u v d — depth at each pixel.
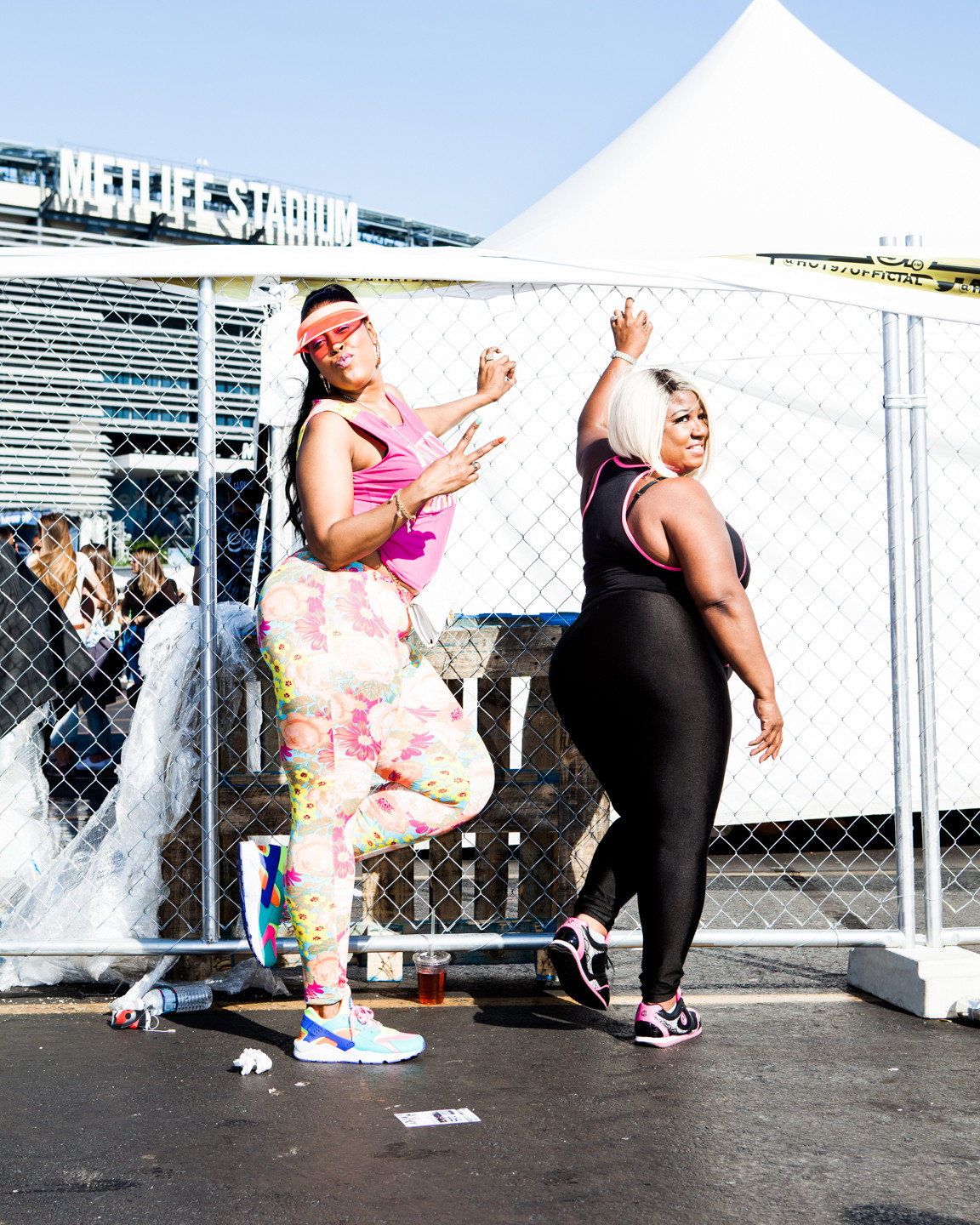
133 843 3.38
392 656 2.64
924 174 4.70
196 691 3.41
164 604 6.90
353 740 2.61
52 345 4.53
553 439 5.40
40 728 3.86
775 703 2.68
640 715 2.70
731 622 2.65
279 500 4.92
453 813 2.85
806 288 3.29
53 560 4.84
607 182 5.14
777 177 4.79
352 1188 1.96
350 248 3.25
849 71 5.21
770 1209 1.90
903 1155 2.12
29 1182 1.99
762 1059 2.68
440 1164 2.07
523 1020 3.03
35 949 3.13
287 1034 2.90
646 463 2.80
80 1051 2.75
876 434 5.36
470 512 5.43
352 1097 2.41
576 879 3.41
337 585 2.60
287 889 2.65
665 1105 2.37
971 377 5.36
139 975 3.38
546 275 3.29
